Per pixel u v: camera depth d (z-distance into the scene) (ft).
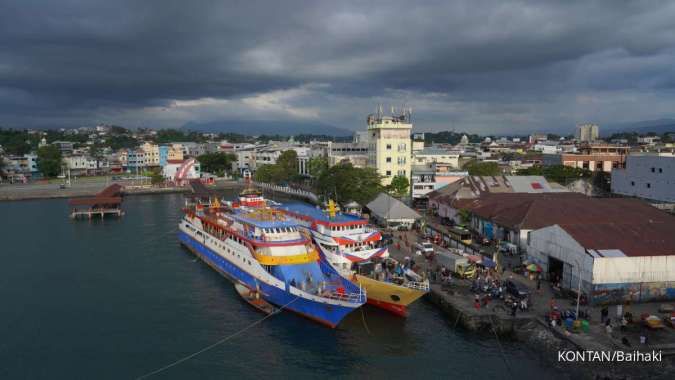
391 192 434.30
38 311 181.37
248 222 210.79
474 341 151.12
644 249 165.17
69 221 382.42
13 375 133.90
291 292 172.96
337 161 559.38
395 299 169.37
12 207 460.55
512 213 254.06
